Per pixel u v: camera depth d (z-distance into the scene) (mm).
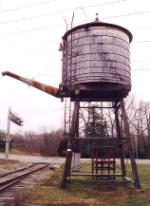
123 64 13305
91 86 13031
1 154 37344
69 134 12977
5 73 15320
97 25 13281
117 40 13359
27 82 14969
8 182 13227
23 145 51406
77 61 13250
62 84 13688
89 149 30188
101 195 10922
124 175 14148
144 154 44000
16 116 28422
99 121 33250
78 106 13391
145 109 47062
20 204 8992
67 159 12609
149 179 15266
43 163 27297
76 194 11008
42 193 10805
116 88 12961
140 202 9961
